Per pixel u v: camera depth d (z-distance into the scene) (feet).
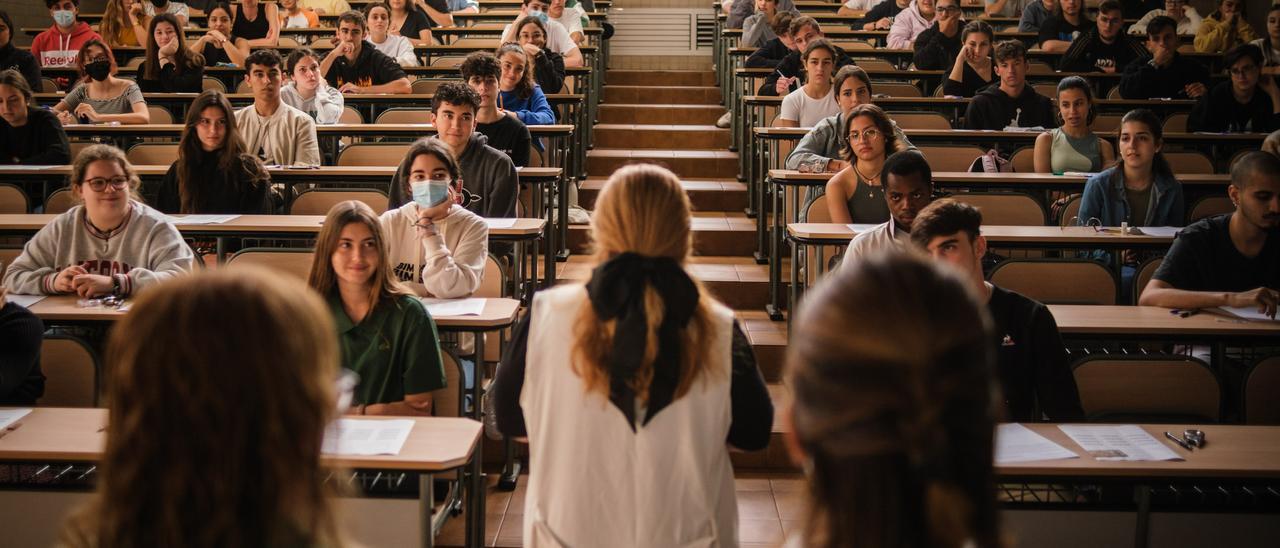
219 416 2.60
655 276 5.50
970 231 8.30
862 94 17.34
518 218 15.05
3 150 17.92
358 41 22.86
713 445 5.63
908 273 2.49
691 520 5.58
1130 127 14.34
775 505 11.09
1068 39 27.73
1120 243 13.17
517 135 17.51
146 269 11.33
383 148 17.56
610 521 5.59
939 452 2.37
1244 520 7.16
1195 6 33.40
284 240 14.78
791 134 18.15
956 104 21.30
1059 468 6.86
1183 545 7.22
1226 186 15.92
